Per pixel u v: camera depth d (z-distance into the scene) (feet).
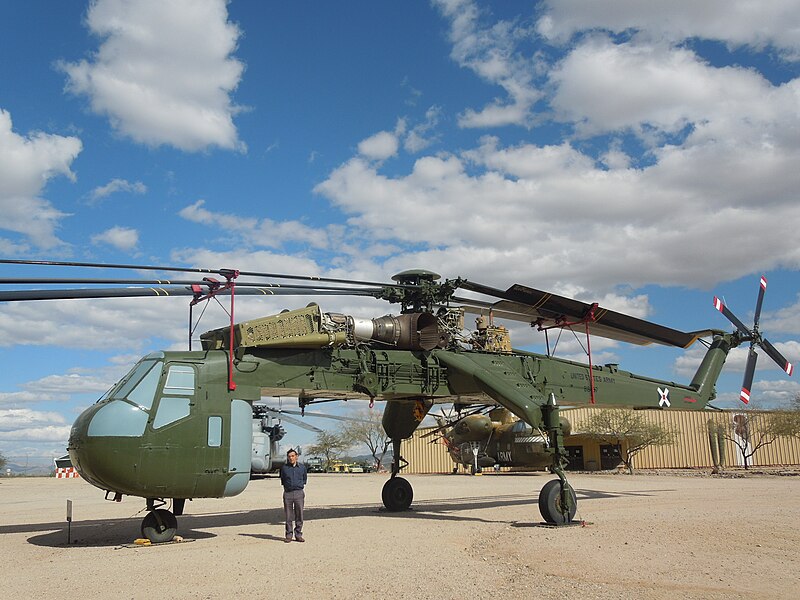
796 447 159.43
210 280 38.75
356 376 47.24
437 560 31.83
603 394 59.41
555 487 44.45
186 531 44.01
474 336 54.54
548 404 46.11
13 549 37.88
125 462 37.19
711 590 24.94
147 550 36.32
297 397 49.39
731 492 73.87
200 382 40.57
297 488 38.96
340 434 263.29
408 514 53.26
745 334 70.74
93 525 51.49
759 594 24.27
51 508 71.97
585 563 30.48
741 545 35.24
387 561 31.73
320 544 37.45
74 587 26.81
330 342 45.70
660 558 31.55
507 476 132.05
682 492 74.49
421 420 56.70
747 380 70.03
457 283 48.57
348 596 24.73
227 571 29.71
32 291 30.86
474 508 57.77
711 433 150.82
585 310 52.29
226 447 40.19
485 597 24.29
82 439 37.58
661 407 63.77
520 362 54.65
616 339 60.18
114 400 38.58
